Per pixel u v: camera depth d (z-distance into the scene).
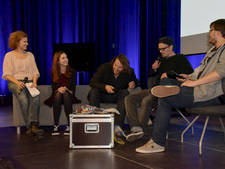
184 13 5.03
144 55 5.82
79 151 2.05
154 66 2.86
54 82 2.99
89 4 6.45
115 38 6.25
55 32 6.75
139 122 2.45
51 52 6.76
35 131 2.61
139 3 5.85
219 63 1.78
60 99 2.87
